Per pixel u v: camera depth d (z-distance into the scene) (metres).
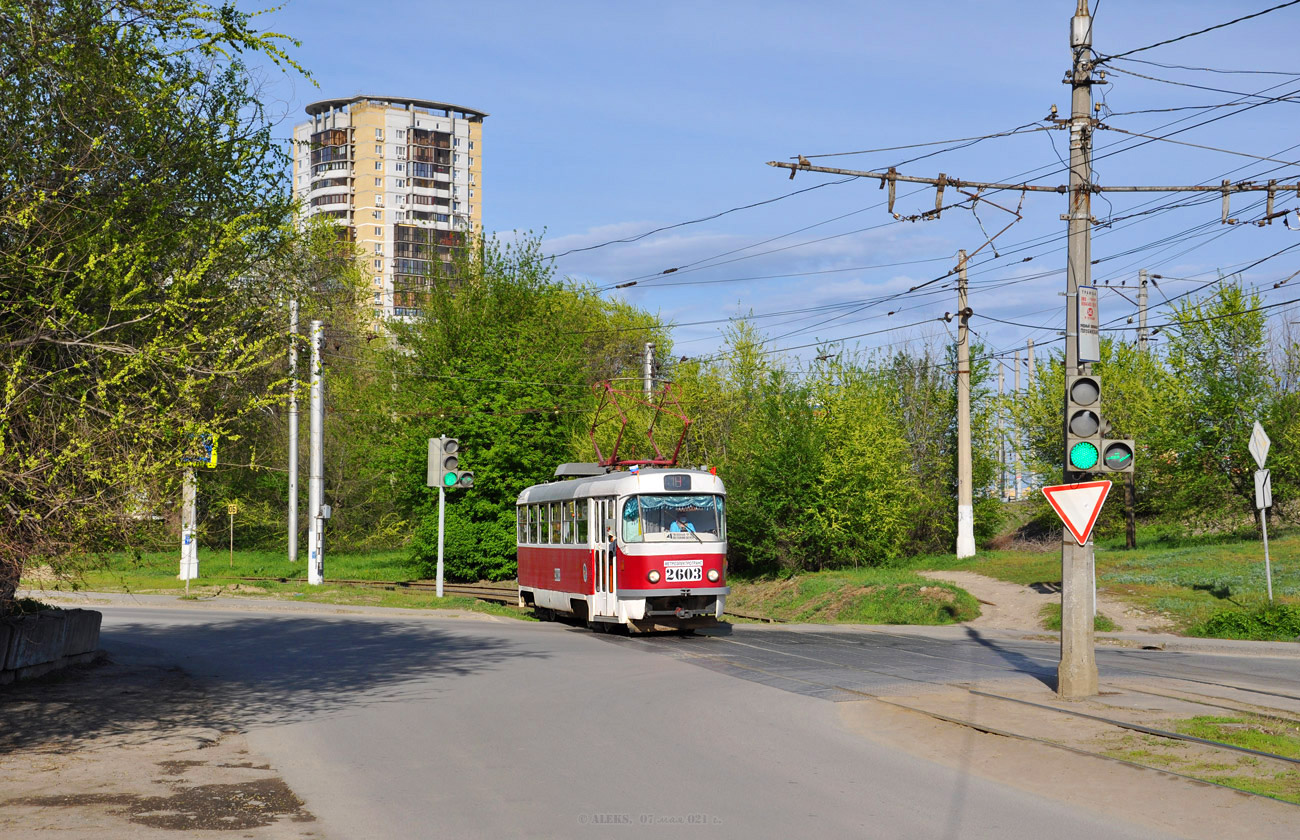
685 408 40.41
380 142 136.00
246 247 11.09
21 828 7.61
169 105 10.14
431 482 29.16
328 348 36.75
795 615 30.67
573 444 39.50
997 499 49.78
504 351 39.81
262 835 7.50
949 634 22.98
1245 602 24.38
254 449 11.53
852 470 37.34
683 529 22.25
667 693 14.16
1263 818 7.89
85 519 9.33
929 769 9.61
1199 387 37.38
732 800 8.50
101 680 14.66
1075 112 14.54
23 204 9.17
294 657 17.97
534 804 8.39
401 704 13.30
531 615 27.16
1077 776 9.26
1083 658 13.42
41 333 9.21
